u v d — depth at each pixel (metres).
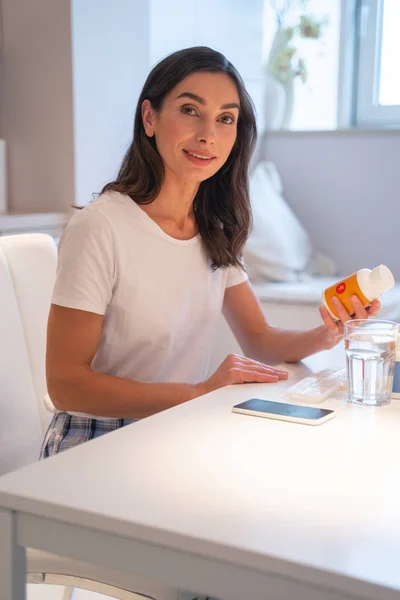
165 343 1.52
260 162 4.02
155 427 1.01
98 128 3.13
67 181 3.06
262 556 0.66
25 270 1.59
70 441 1.46
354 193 3.85
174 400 1.34
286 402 1.14
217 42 3.73
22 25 3.04
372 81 3.97
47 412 1.57
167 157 1.49
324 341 1.53
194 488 0.80
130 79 3.28
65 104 3.02
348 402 1.16
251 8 3.95
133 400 1.35
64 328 1.40
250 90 3.91
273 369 1.36
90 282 1.41
